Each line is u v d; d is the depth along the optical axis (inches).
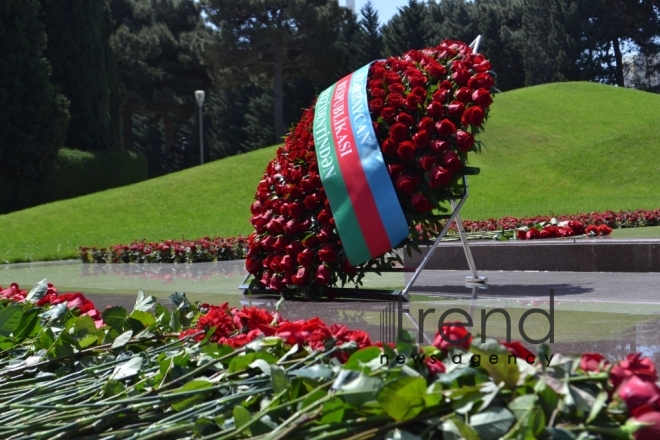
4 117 925.2
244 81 1633.9
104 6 1164.5
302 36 1546.5
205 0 1578.5
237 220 665.6
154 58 1683.1
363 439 64.4
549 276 233.9
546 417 63.0
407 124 168.4
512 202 682.8
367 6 1873.8
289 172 187.0
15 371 103.0
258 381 81.0
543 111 1171.3
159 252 399.2
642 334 125.5
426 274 259.0
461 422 59.5
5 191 935.7
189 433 76.0
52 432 77.0
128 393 87.5
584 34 1911.9
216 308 118.2
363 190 167.9
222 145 1973.4
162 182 821.2
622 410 62.7
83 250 436.1
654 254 233.6
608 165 743.1
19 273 367.2
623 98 1289.4
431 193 169.8
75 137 1094.4
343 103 176.7
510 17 2174.0
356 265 174.6
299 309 171.9
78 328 116.1
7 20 924.6
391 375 69.4
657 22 1969.7
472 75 169.8
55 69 1080.2
